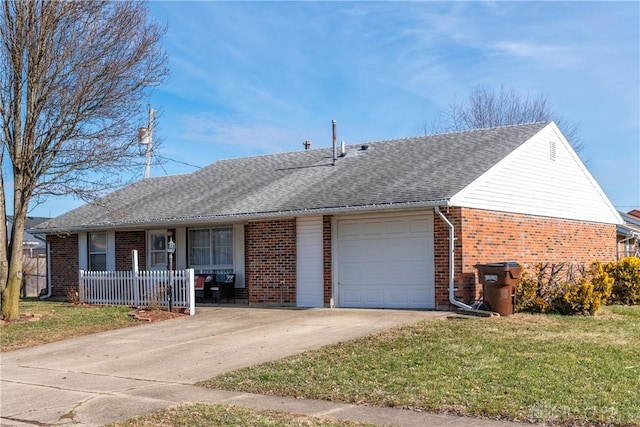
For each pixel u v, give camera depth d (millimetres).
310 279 18406
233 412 7996
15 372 11586
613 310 16484
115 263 24281
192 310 17797
